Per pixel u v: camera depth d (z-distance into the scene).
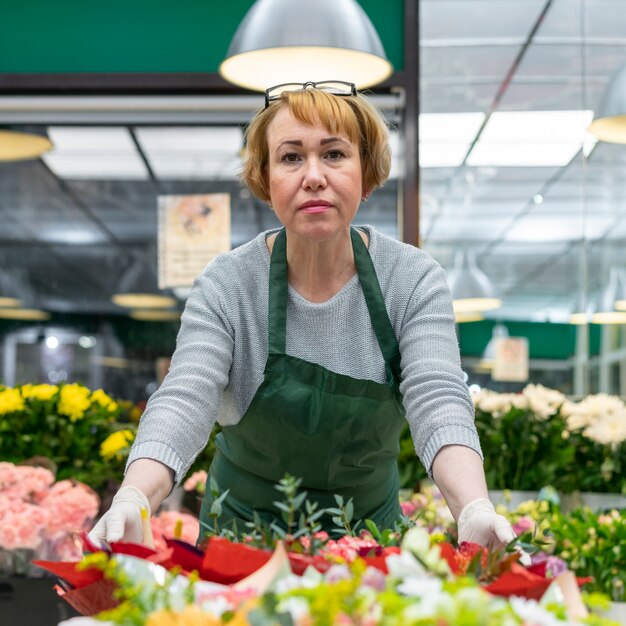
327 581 0.96
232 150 4.49
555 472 3.45
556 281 4.21
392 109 4.34
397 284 1.72
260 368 1.72
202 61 4.34
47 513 2.48
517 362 4.18
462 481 1.39
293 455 1.75
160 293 4.50
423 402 1.53
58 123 4.49
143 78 4.32
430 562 1.01
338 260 1.71
